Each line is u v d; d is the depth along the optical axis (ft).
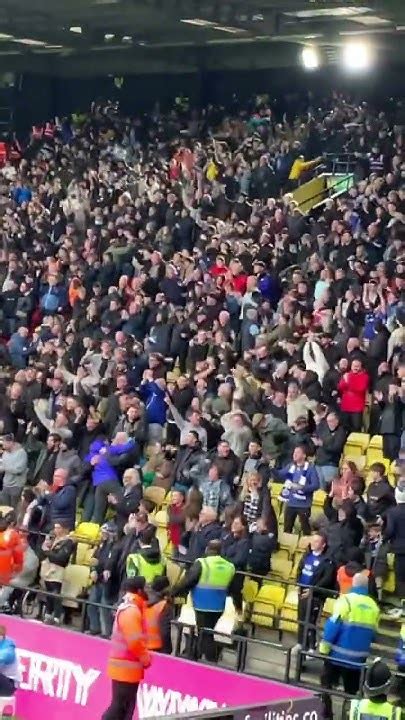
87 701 166.09
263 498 204.03
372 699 125.18
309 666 186.60
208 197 346.95
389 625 193.47
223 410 236.02
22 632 173.37
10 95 485.56
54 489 218.38
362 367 234.58
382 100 429.79
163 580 172.24
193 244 327.67
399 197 302.86
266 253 295.07
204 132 425.28
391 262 277.23
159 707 159.22
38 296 315.17
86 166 409.90
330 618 162.20
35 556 207.31
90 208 360.28
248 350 254.47
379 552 193.98
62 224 355.77
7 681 163.02
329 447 218.18
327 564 185.68
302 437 222.07
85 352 273.95
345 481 196.65
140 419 238.89
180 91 467.93
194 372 254.88
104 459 226.79
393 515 192.75
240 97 459.32
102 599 195.42
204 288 281.74
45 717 169.99
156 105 450.30
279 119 435.53
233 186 362.33
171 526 205.46
